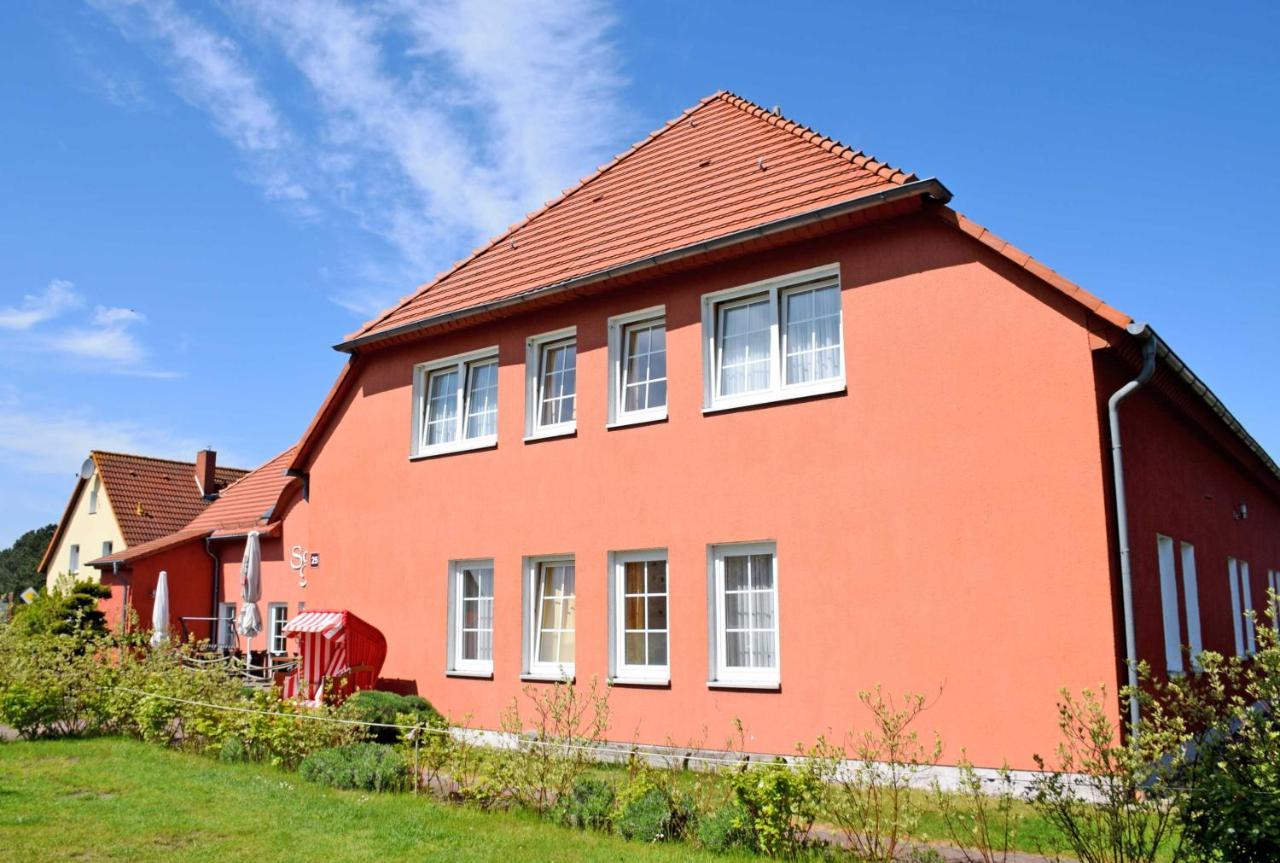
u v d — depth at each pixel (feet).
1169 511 36.63
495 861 23.49
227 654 71.56
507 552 45.03
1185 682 21.50
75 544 122.01
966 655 31.12
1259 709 20.84
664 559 39.91
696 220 41.19
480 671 45.60
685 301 40.09
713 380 39.34
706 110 48.55
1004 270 31.94
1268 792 18.40
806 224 35.19
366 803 29.71
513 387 46.21
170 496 118.01
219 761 37.47
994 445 31.50
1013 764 29.71
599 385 42.65
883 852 23.24
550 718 41.75
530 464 44.80
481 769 30.58
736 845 24.27
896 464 33.50
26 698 43.06
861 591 33.68
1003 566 30.81
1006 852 23.27
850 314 35.32
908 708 31.91
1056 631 29.55
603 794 27.86
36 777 34.06
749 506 36.99
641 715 38.70
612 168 50.62
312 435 55.47
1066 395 30.32
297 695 42.88
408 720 36.70
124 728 44.91
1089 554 29.32
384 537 50.96
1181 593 38.14
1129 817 20.13
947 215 33.01
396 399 51.80
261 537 73.97
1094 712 22.86
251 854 24.27
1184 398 35.99
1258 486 59.21
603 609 40.78
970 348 32.37
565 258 45.98
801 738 34.24
